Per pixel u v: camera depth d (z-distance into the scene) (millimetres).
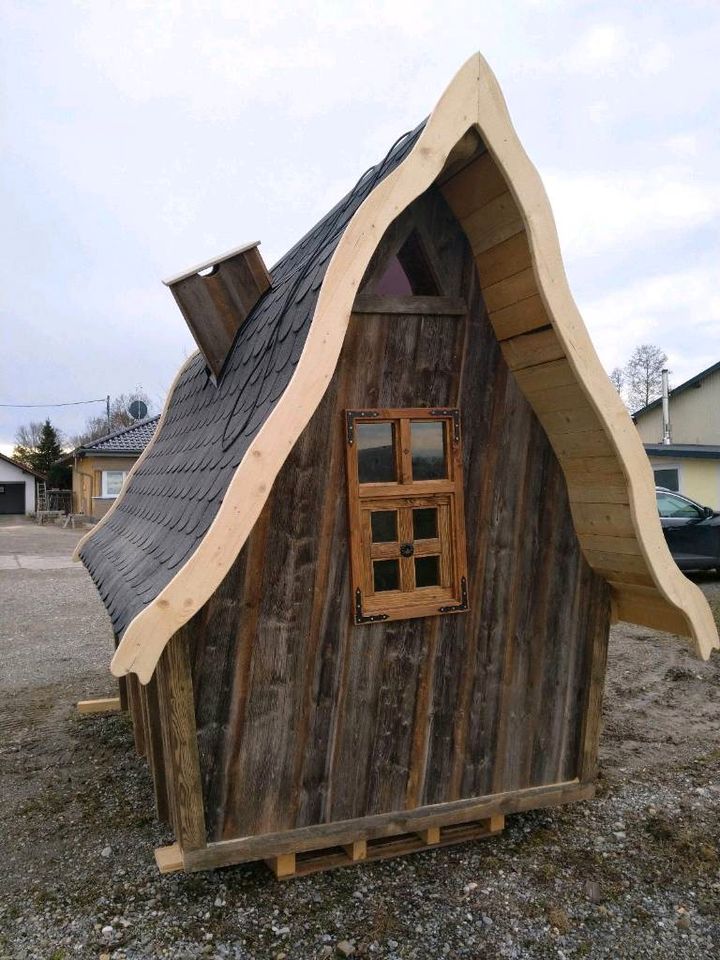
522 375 3459
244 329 4461
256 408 3186
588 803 4367
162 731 3535
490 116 2900
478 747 3547
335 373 3217
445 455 3449
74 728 5883
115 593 3334
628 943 3057
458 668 3484
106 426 54812
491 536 3535
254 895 3357
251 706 3076
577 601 3738
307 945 3023
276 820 3145
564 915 3229
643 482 3201
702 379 23516
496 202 3109
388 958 2936
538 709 3682
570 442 3457
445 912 3238
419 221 3348
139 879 3561
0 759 5207
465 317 3434
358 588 3232
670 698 6586
